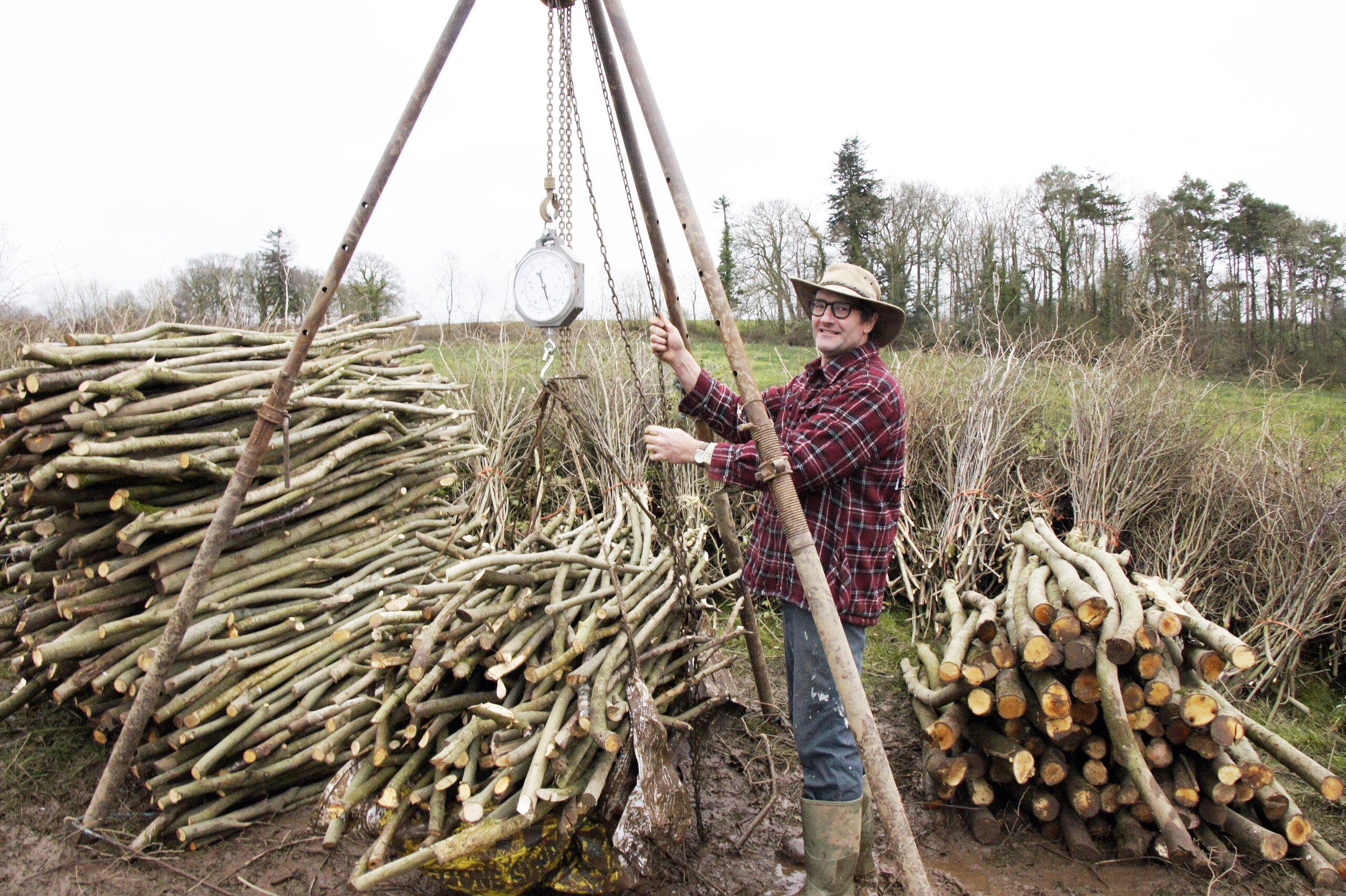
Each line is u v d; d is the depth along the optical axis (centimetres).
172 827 320
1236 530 530
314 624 372
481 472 502
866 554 265
